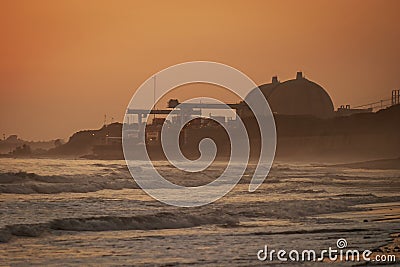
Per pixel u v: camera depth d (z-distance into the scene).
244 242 87.00
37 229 93.06
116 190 185.75
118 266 70.56
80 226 97.31
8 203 134.25
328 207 133.75
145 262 72.81
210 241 87.69
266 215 118.44
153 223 101.94
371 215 122.38
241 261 73.56
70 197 155.75
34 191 170.12
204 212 118.19
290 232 96.88
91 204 136.00
